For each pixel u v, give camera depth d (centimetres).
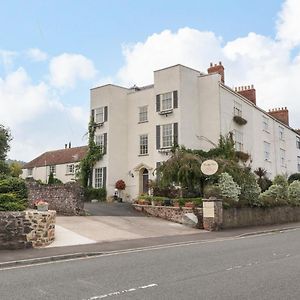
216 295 711
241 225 2308
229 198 2262
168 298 694
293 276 869
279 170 4431
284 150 4662
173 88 3272
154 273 914
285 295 709
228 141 3198
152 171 3359
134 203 2702
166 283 808
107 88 3584
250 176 2522
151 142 3431
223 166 2461
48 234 1439
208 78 3375
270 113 4806
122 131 3606
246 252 1248
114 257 1190
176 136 3200
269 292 730
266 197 2659
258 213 2489
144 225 2061
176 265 1016
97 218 2145
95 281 840
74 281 844
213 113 3309
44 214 1425
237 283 803
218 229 2067
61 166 5050
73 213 2216
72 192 2242
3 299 701
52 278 880
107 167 3469
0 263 1057
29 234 1370
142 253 1265
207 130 3322
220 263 1040
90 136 3619
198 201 2269
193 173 2495
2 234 1314
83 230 1758
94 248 1353
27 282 840
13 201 1520
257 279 839
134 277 872
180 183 2531
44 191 2406
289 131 4881
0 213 1326
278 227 2320
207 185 2444
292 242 1525
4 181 1747
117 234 1731
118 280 844
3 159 3444
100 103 3616
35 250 1300
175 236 1766
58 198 2320
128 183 3534
